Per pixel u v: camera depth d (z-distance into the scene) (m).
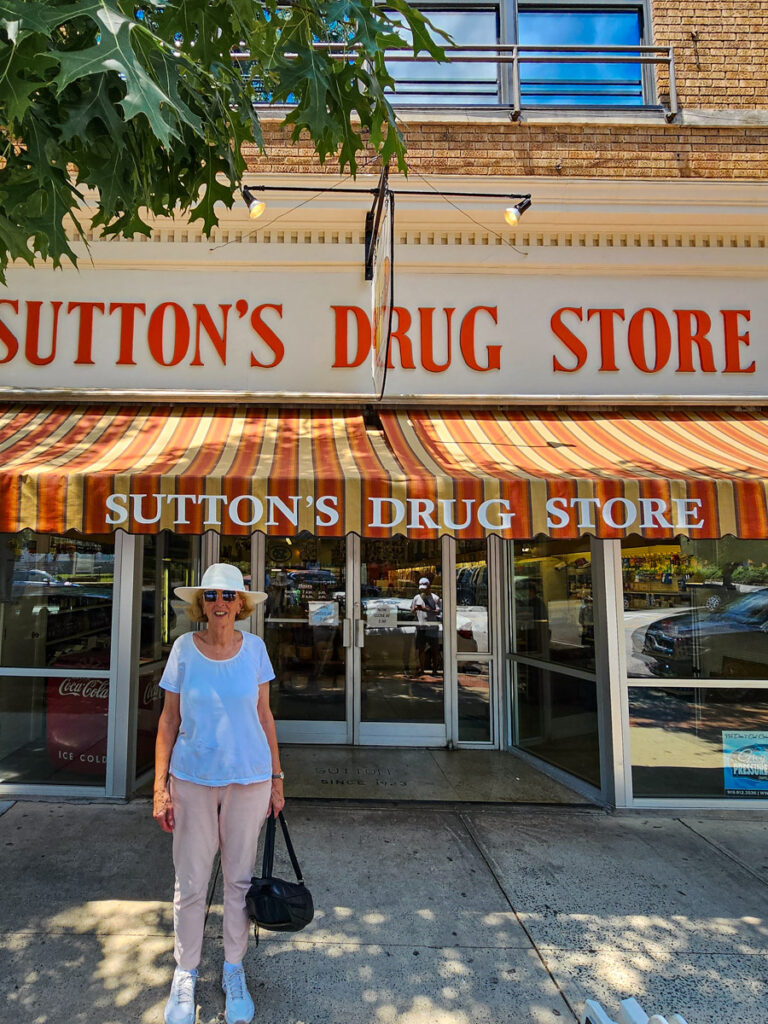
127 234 3.82
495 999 3.02
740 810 5.27
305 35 3.47
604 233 6.51
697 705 5.41
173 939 3.42
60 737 5.43
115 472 4.11
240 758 2.85
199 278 6.31
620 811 5.21
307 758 6.43
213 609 2.92
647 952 3.38
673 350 6.48
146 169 3.45
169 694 3.01
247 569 6.93
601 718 5.41
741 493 4.20
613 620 5.40
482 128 6.57
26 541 5.55
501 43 7.07
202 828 2.84
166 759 2.95
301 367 6.28
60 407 5.92
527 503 4.14
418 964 3.25
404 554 7.06
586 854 4.45
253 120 3.66
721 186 6.31
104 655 5.44
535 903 3.81
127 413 5.85
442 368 6.35
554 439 5.46
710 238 6.55
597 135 6.61
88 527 4.02
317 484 4.11
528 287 6.46
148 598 5.88
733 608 5.56
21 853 4.32
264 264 6.33
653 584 5.49
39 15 2.28
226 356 6.25
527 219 6.39
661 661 5.43
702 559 5.57
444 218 6.35
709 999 3.04
